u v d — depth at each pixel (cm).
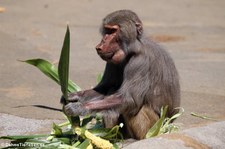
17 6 4056
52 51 2509
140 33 1330
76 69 2184
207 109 1658
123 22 1299
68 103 1252
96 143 1201
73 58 2420
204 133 1238
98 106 1269
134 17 1321
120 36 1299
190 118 1553
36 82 1967
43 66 1309
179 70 2234
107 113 1284
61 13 3825
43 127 1481
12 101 1712
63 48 1204
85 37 2977
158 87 1326
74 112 1244
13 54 2409
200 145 1179
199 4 4619
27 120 1537
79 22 3484
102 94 1367
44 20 3469
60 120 1542
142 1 4619
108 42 1298
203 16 4009
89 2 4453
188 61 2458
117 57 1305
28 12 3791
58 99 1747
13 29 3042
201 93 1848
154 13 4028
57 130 1274
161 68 1329
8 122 1520
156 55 1330
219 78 2108
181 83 1994
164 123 1340
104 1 4531
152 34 3183
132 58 1306
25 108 1642
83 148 1183
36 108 1642
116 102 1288
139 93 1293
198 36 3225
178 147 1140
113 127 1273
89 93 1353
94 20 3584
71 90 1397
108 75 1391
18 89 1861
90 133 1216
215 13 4181
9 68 2162
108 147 1198
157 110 1336
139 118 1316
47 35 2939
